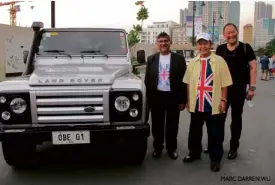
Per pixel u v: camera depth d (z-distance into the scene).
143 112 4.48
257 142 6.54
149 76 5.49
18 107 4.32
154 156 5.59
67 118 4.36
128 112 4.42
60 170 5.00
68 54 5.89
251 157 5.61
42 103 4.32
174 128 5.52
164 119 5.59
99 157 5.55
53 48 5.96
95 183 4.51
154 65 5.44
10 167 5.13
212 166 4.97
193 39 30.00
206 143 6.45
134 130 4.41
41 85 4.35
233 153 5.55
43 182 4.55
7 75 20.64
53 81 4.36
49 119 4.34
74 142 4.36
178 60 5.37
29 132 4.29
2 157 5.62
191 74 5.00
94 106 4.39
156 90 5.45
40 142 4.44
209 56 4.91
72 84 4.36
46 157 5.57
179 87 5.40
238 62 5.30
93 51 5.96
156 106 5.48
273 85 19.84
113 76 4.63
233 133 5.53
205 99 4.90
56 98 4.34
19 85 4.38
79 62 5.82
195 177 4.71
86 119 4.38
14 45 21.19
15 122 4.34
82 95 4.36
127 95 4.41
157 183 4.50
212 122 4.94
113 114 4.41
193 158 5.39
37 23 5.96
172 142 5.57
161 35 5.34
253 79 5.31
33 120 4.34
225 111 4.99
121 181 4.57
